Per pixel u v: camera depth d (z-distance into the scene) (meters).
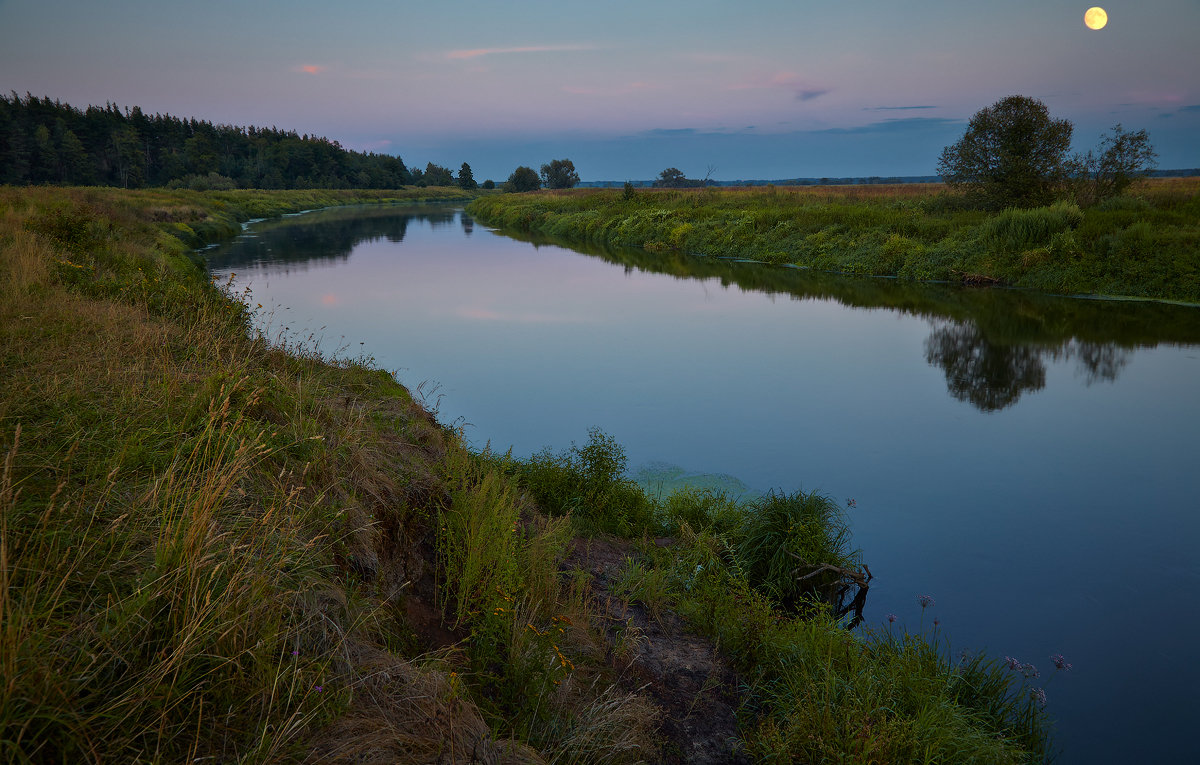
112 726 2.04
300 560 3.07
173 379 4.49
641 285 23.17
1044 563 6.26
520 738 3.20
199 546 2.58
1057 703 4.50
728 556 6.16
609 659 4.30
